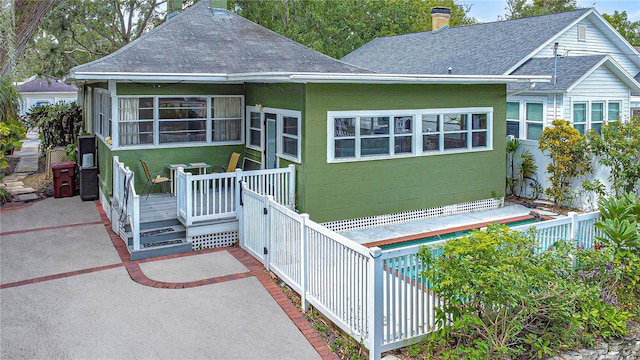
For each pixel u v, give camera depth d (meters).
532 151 13.91
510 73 16.22
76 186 14.78
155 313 6.80
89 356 5.71
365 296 5.71
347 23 33.03
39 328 6.36
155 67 11.69
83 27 28.19
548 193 13.09
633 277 7.23
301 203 10.52
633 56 20.08
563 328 6.20
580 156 12.59
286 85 10.84
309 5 31.12
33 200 13.88
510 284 5.34
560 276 6.70
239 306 7.05
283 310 6.96
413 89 11.48
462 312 5.67
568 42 18.23
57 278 8.04
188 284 7.80
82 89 17.83
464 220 11.90
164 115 12.03
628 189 12.01
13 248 9.58
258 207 8.71
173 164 12.23
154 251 9.07
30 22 9.14
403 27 35.28
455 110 12.23
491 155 13.01
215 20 14.98
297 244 7.25
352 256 5.93
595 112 15.42
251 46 14.12
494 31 20.47
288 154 11.03
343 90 10.56
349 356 5.84
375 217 11.36
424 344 5.89
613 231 7.21
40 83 33.66
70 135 19.08
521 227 7.15
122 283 7.84
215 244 9.77
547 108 14.78
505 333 5.72
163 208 10.72
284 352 5.88
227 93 12.66
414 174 11.80
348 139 10.80
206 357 5.74
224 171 12.86
